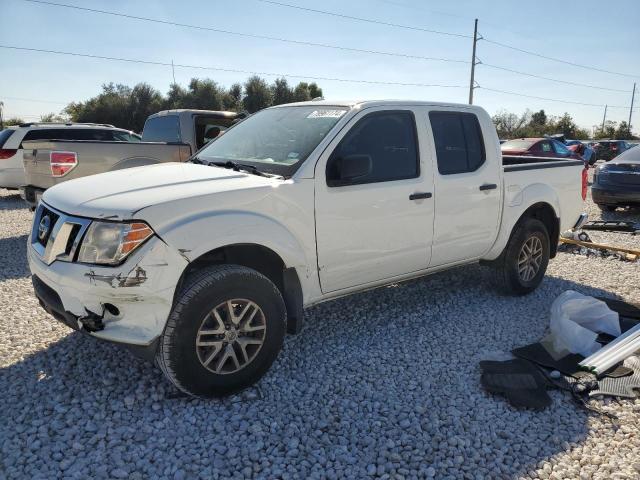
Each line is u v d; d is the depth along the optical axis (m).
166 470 2.63
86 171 6.70
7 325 4.36
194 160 4.33
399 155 4.18
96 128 11.98
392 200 4.04
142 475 2.61
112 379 3.46
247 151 4.10
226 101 52.91
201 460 2.72
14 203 12.06
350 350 4.05
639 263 6.81
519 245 5.16
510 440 2.97
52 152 6.48
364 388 3.48
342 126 3.84
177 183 3.34
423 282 5.75
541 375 3.64
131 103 50.19
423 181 4.27
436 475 2.68
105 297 2.92
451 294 5.38
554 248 5.79
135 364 3.67
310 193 3.58
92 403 3.19
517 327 4.57
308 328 4.46
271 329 3.37
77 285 2.97
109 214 2.95
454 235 4.58
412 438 2.96
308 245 3.61
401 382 3.58
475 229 4.75
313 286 3.74
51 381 3.44
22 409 3.12
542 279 5.66
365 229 3.91
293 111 4.37
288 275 3.57
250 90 54.19
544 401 3.31
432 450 2.87
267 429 3.01
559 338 4.06
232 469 2.67
